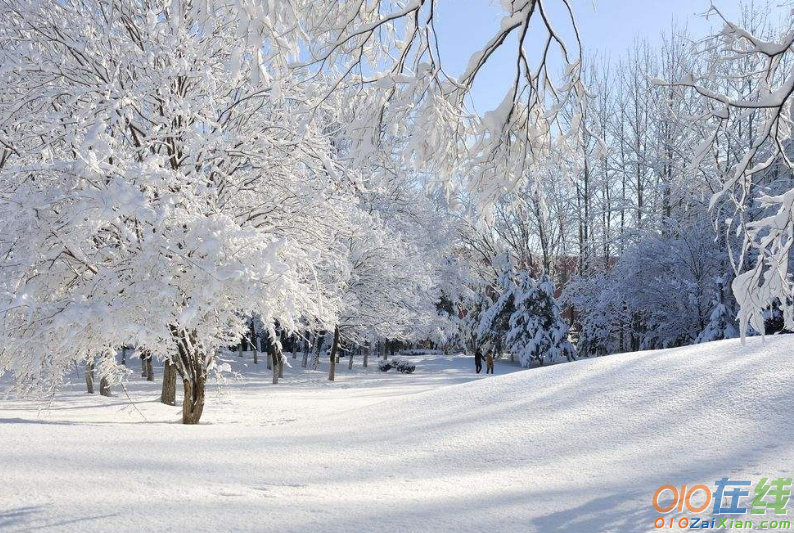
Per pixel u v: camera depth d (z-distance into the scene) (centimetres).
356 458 696
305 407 1450
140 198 977
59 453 664
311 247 1327
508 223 3975
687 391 794
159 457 675
